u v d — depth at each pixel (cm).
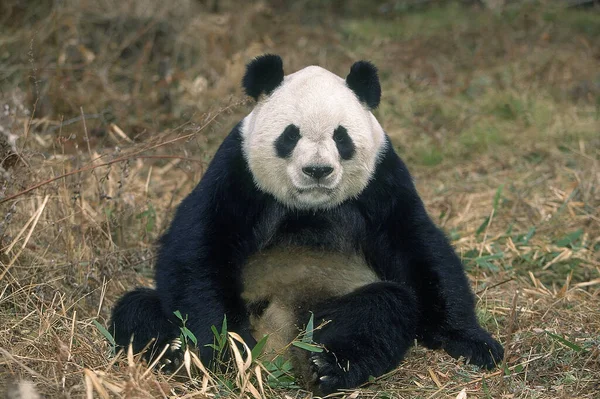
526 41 2186
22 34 1800
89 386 752
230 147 958
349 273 983
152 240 1249
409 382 911
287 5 2511
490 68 2034
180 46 1947
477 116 1800
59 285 1076
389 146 978
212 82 1875
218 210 938
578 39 2191
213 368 902
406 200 963
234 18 2153
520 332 1009
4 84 1708
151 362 916
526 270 1222
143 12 1925
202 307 916
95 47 1870
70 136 1227
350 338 890
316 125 892
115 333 937
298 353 933
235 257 950
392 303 895
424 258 957
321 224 970
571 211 1351
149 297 952
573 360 942
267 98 944
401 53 2116
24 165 1145
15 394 732
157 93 1761
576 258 1223
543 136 1689
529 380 913
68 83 1717
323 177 881
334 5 2545
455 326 955
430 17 2389
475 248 1261
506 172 1573
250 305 970
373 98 960
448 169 1617
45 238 1150
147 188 1334
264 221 965
